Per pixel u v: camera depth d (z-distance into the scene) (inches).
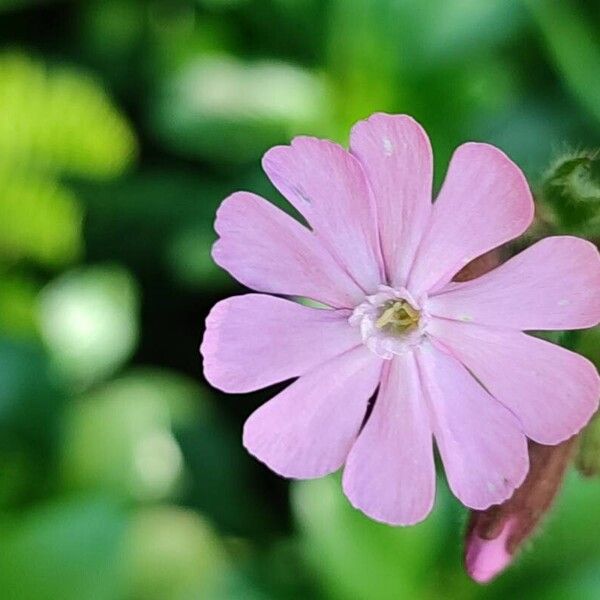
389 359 5.3
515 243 5.5
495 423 5.2
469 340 5.3
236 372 5.2
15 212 7.7
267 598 7.0
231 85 8.0
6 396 7.5
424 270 5.2
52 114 7.7
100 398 7.7
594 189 5.6
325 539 6.8
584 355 5.6
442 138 7.7
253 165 8.0
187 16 8.7
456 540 6.8
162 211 8.1
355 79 7.9
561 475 5.6
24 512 7.2
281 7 8.3
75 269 8.1
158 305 8.3
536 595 6.8
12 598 6.7
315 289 5.3
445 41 7.8
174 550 7.3
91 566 6.8
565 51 7.5
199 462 7.7
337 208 5.2
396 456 5.3
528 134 7.9
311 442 5.3
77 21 8.9
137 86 8.7
